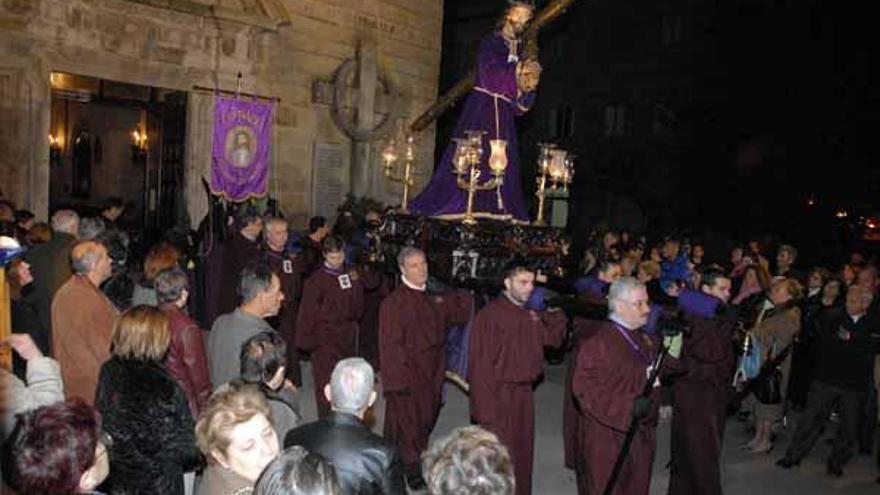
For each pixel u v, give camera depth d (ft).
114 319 16.05
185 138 48.75
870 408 27.66
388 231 30.63
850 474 25.62
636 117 103.14
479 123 30.25
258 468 10.06
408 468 21.02
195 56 48.11
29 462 7.79
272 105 51.08
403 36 61.46
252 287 16.56
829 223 80.48
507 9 30.71
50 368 12.78
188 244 33.19
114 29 44.06
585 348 17.84
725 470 25.50
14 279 18.19
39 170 41.52
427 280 24.03
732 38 89.66
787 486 24.40
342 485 10.79
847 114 80.12
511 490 8.28
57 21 41.68
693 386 20.51
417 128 44.24
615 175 101.96
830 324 25.20
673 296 28.81
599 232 49.80
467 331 28.30
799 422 25.96
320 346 24.45
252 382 12.76
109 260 16.63
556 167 29.50
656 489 23.58
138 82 45.50
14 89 40.65
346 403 11.67
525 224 28.43
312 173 55.83
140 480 12.14
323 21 55.57
